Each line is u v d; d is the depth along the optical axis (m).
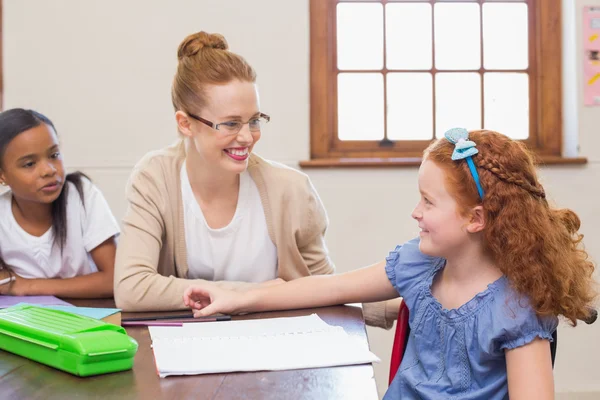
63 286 1.63
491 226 1.08
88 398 0.83
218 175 1.51
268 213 1.56
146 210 1.54
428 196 1.11
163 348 1.04
